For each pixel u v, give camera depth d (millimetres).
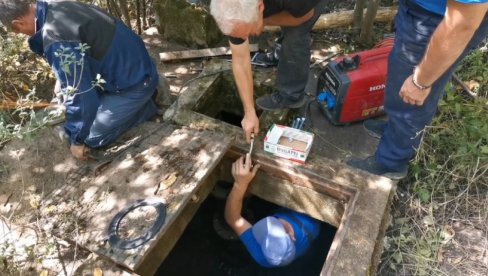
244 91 2170
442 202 2428
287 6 2158
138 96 2535
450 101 2779
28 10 2199
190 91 2834
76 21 2240
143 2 3449
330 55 3264
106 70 2426
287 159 2418
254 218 2871
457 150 2570
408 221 2350
